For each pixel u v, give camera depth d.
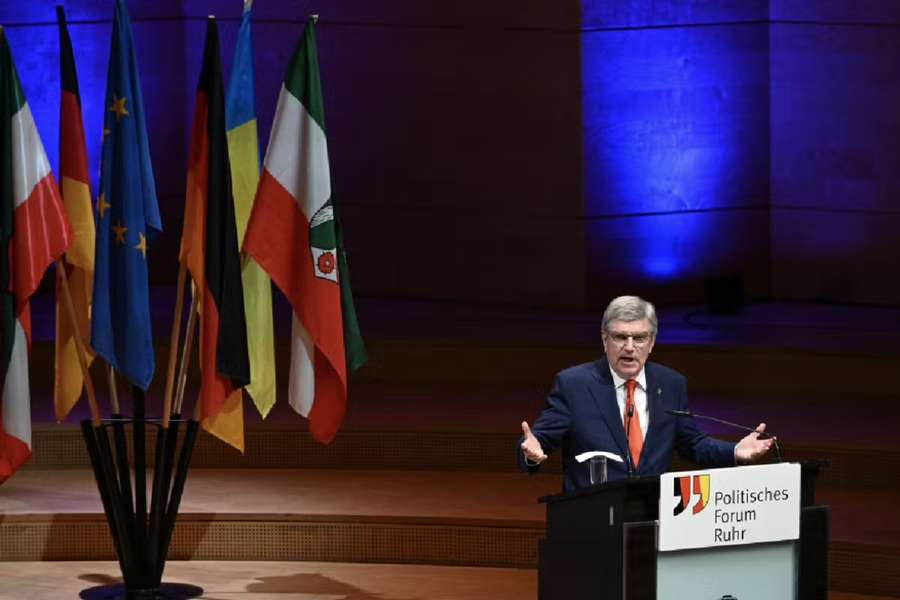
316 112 18.61
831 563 19.64
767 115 31.20
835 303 30.88
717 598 14.27
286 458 23.83
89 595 19.47
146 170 18.69
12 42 31.78
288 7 31.34
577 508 14.58
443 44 30.78
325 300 18.73
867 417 24.33
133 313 18.38
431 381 27.25
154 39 31.78
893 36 29.67
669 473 13.95
